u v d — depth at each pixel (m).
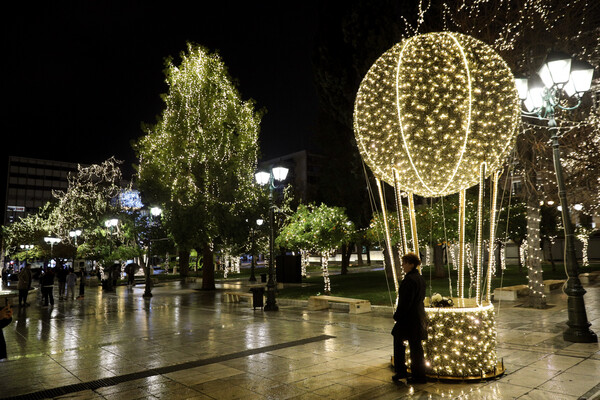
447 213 16.50
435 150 5.22
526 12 11.10
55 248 38.78
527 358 6.37
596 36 10.88
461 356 5.34
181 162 23.00
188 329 10.49
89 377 6.15
